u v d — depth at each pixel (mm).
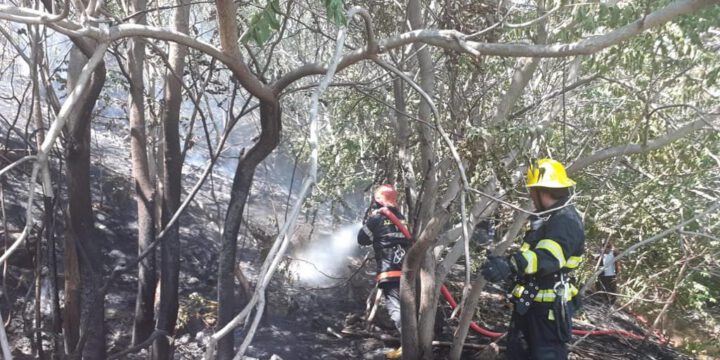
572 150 5492
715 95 5043
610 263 4426
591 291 8188
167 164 3631
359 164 6359
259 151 3102
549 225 3719
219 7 2303
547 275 3719
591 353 5977
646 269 6672
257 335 4766
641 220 5934
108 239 5523
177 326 4520
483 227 7230
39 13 2027
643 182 5684
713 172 5742
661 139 4254
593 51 2533
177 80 3432
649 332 6398
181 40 2359
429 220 4188
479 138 3250
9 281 4242
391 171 5305
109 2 4164
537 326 3779
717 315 8078
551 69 4867
